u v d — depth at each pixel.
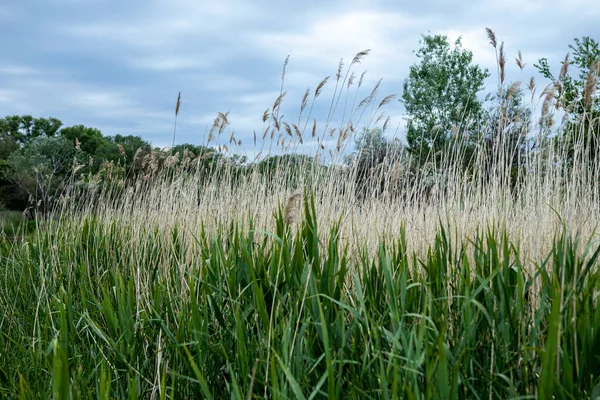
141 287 3.97
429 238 4.39
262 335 2.52
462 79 16.05
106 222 6.79
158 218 6.59
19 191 22.77
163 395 1.99
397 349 2.14
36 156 24.12
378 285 2.93
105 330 3.43
